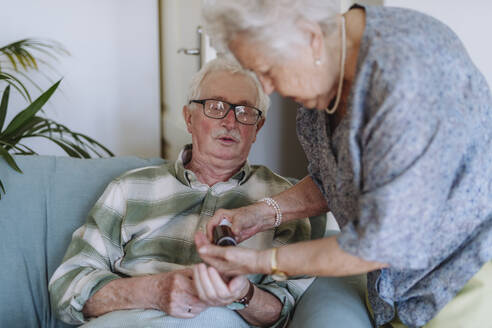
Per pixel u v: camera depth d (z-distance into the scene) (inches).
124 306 54.7
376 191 36.4
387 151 35.9
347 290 56.5
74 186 67.6
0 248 63.0
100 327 52.1
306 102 42.1
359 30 38.9
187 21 121.7
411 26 37.8
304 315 52.5
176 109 135.3
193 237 61.9
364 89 37.0
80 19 128.9
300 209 56.2
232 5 37.3
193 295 51.8
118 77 135.4
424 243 38.2
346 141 38.9
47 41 126.6
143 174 64.7
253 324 56.9
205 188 63.5
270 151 111.1
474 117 38.4
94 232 61.6
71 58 129.5
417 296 45.5
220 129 61.9
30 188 65.7
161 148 150.3
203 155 63.5
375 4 72.0
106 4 131.0
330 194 47.9
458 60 38.1
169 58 140.3
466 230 41.8
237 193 63.9
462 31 69.3
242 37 37.9
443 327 44.1
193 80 64.1
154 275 54.5
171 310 52.2
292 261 41.3
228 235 49.3
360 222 37.7
